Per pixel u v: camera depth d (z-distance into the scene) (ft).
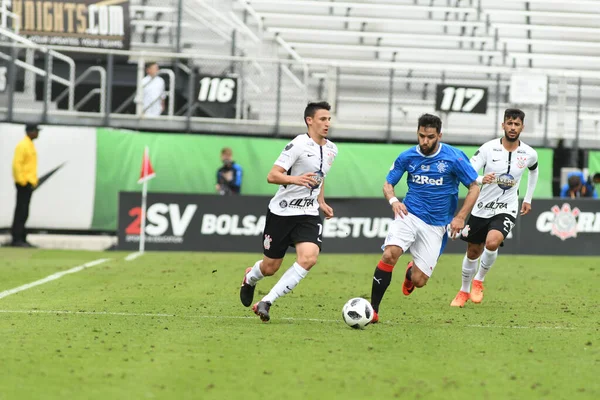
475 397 68.13
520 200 232.73
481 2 331.77
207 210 228.63
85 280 154.71
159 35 299.17
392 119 289.74
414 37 320.91
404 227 109.40
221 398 66.59
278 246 105.91
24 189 229.25
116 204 250.78
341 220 230.89
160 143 253.44
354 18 320.91
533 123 282.36
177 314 114.01
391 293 144.15
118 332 97.76
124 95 292.81
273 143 256.73
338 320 110.52
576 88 288.51
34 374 74.49
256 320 109.09
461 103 263.49
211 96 263.29
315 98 289.12
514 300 137.90
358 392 69.15
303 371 76.89
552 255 232.12
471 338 97.35
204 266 185.37
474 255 131.54
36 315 110.73
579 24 329.72
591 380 75.51
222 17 290.76
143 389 69.26
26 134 230.07
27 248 226.58
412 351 87.92
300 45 315.37
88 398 66.23
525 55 316.60
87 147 249.75
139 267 180.65
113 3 280.51
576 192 242.17
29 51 274.98
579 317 117.80
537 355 87.15
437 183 108.88
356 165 257.34
